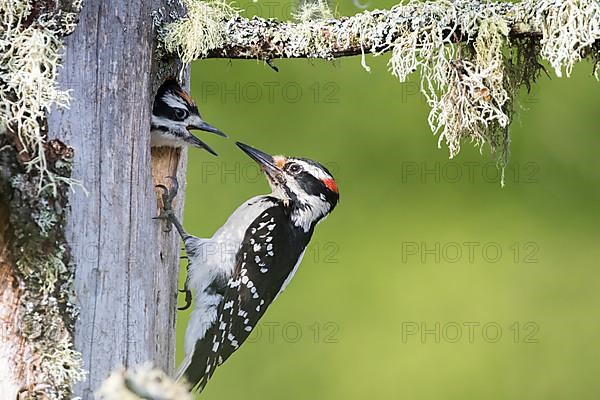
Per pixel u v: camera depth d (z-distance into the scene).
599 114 14.38
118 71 9.10
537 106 14.52
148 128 9.39
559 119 14.48
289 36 9.64
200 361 10.79
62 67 8.82
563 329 13.77
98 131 8.92
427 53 9.45
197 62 14.30
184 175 10.88
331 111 14.30
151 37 9.48
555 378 13.57
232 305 10.98
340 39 9.55
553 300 13.98
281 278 11.47
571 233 14.18
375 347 13.71
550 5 9.16
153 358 9.34
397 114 14.26
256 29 9.69
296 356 13.77
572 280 14.00
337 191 12.03
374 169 14.28
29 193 8.27
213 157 14.09
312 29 9.60
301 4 9.94
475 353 13.64
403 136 14.26
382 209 14.18
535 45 9.73
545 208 14.31
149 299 9.29
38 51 8.48
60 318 8.38
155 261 9.41
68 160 8.56
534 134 14.48
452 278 14.00
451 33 9.38
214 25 9.56
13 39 8.52
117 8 9.17
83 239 8.70
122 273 8.97
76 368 8.45
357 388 13.54
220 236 11.14
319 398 13.45
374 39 9.48
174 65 10.20
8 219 8.25
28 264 8.25
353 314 13.87
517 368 13.71
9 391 8.22
